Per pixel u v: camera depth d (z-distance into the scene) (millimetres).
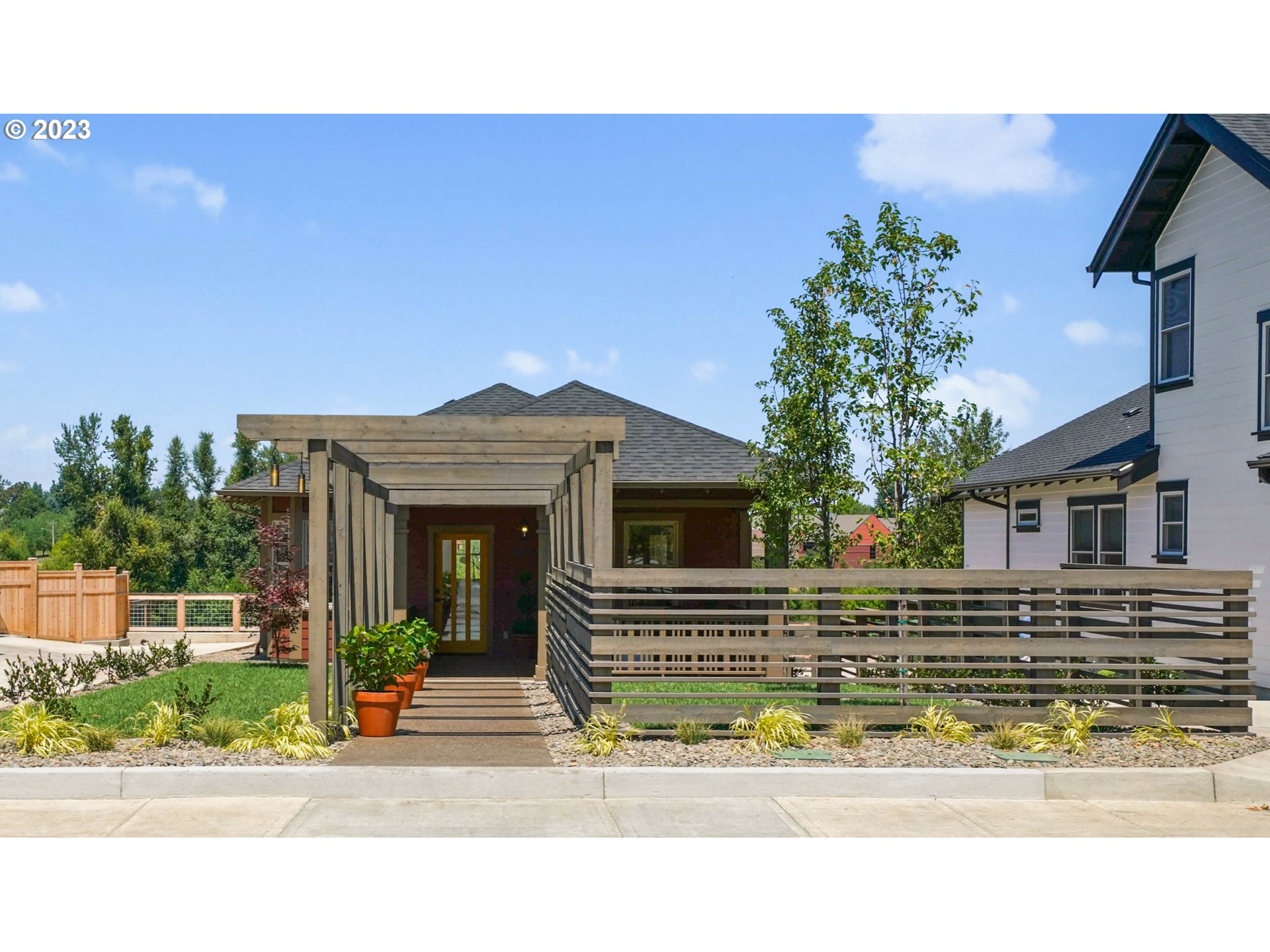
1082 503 19922
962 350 15680
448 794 8438
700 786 8539
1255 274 15281
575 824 7641
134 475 61312
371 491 14719
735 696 10289
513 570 21516
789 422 16109
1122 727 10523
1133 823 7867
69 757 8930
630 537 20109
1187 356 16906
